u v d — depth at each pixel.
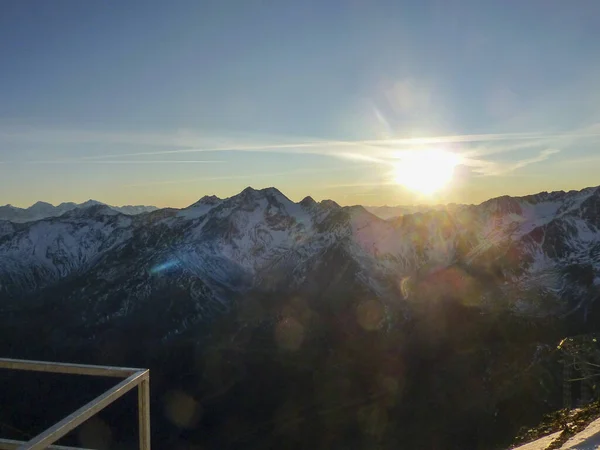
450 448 97.38
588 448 17.20
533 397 102.06
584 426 22.05
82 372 9.71
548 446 20.12
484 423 102.50
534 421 92.25
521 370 122.00
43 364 9.69
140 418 9.62
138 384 9.54
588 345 84.50
